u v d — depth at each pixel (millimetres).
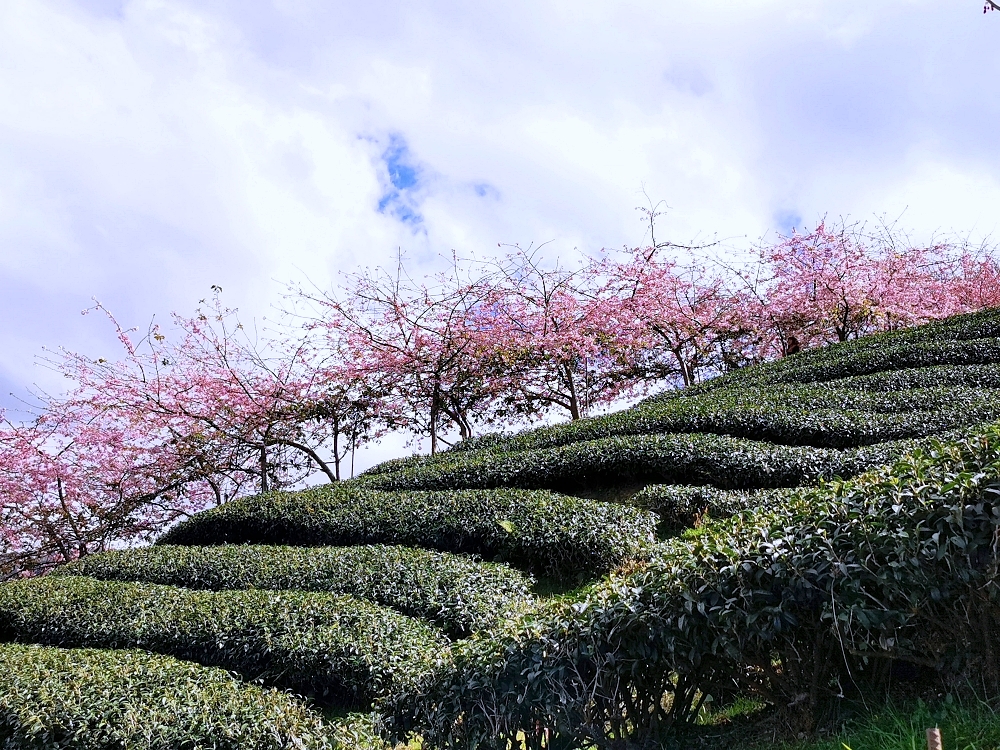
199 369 20266
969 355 15133
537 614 6031
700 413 13641
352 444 21062
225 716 6902
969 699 4453
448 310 20734
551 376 21844
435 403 20969
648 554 9469
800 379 16484
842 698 4992
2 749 7012
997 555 4199
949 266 24016
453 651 6281
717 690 5645
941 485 4508
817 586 4664
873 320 22625
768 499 10227
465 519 11195
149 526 19984
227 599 9312
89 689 7281
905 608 4484
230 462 20484
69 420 19234
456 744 5922
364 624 8422
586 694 5359
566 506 10891
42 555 19078
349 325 20625
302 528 12359
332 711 7906
